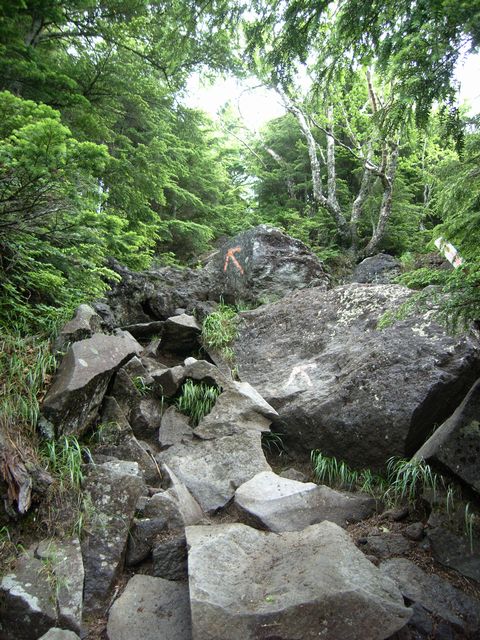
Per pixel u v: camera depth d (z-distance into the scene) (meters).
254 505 3.29
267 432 4.32
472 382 4.00
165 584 2.72
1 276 4.16
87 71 6.14
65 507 2.95
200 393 4.72
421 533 3.02
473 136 3.09
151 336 6.15
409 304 2.99
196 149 12.28
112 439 3.79
